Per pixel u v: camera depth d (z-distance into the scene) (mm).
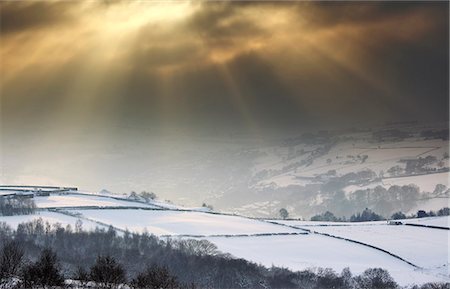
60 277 107812
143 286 111375
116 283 111062
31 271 105188
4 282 102500
